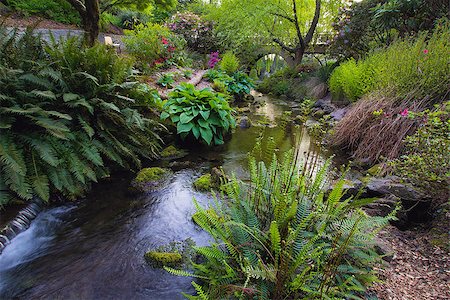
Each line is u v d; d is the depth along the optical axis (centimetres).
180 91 518
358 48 906
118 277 213
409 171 274
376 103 441
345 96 733
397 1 641
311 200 215
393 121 387
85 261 229
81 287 204
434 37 440
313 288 165
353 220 197
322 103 830
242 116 699
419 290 179
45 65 309
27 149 287
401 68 442
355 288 166
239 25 1283
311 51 1388
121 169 386
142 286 206
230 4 1311
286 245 160
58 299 194
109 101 370
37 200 285
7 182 256
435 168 255
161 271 219
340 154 452
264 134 575
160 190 342
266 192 212
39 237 255
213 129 495
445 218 247
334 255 174
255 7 1259
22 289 201
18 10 1017
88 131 311
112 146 363
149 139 425
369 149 408
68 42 346
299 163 280
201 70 983
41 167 286
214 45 1274
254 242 192
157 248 245
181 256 234
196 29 1255
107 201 315
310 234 184
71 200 308
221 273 186
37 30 869
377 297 174
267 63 1908
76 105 316
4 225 245
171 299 195
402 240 235
